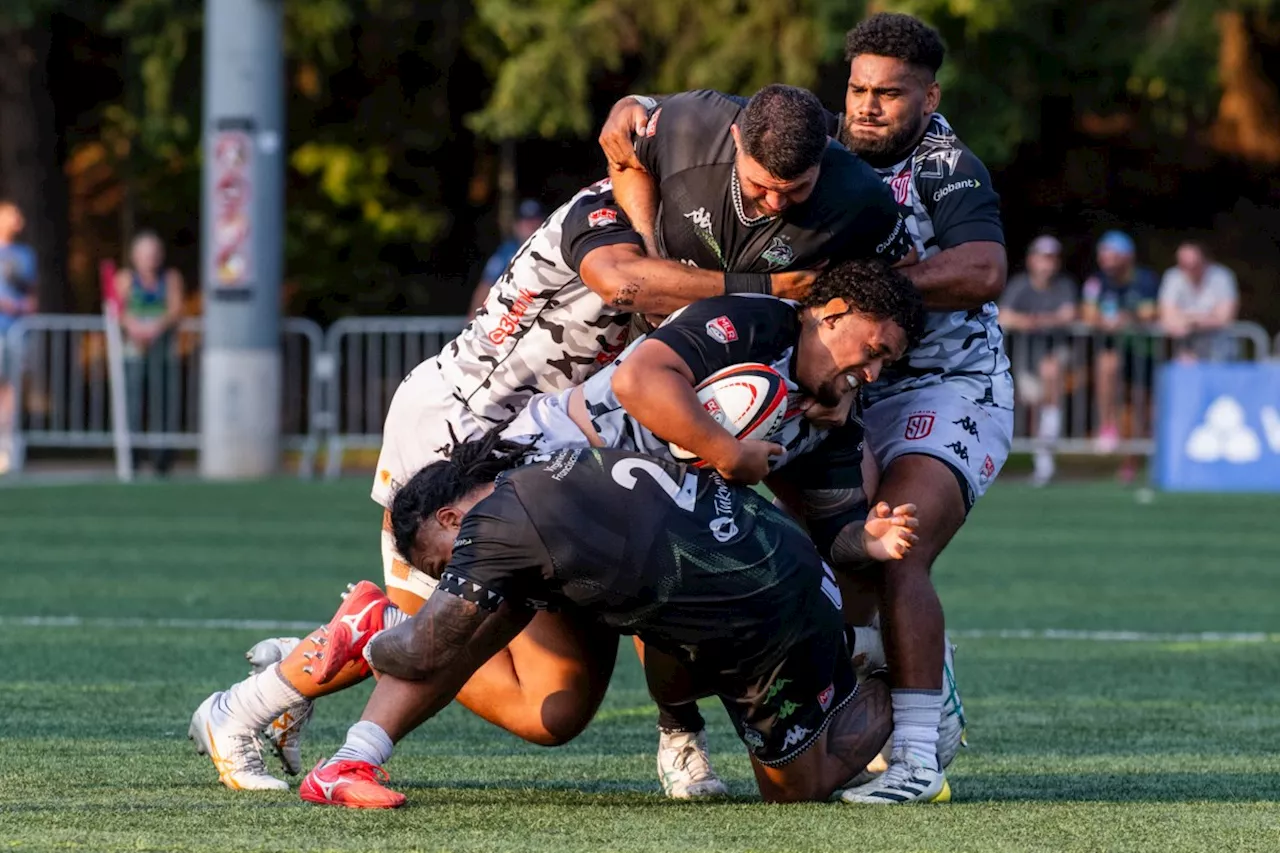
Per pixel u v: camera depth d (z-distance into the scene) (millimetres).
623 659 25578
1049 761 17953
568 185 77062
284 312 74562
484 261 76938
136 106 70500
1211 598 31891
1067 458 60719
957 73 61094
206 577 33094
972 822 14227
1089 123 72750
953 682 16344
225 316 55344
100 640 25750
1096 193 75312
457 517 15125
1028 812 14742
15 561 35156
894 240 15977
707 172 15586
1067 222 76000
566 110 64938
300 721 15914
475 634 14484
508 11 64938
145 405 55812
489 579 14328
